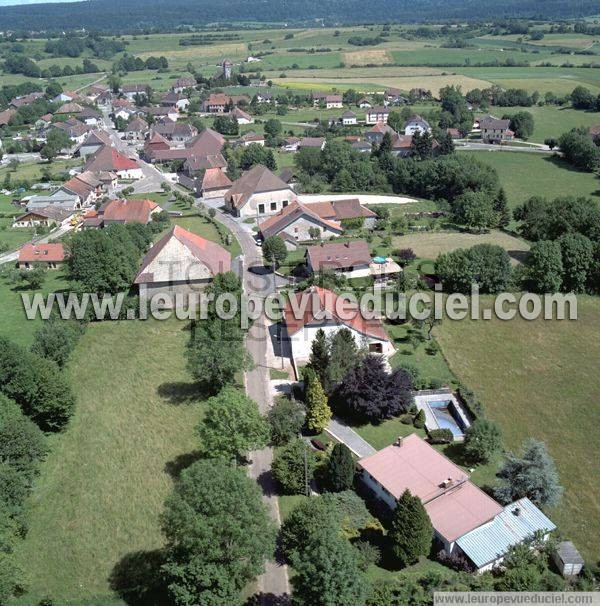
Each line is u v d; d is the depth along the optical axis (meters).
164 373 84.94
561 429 73.00
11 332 98.50
